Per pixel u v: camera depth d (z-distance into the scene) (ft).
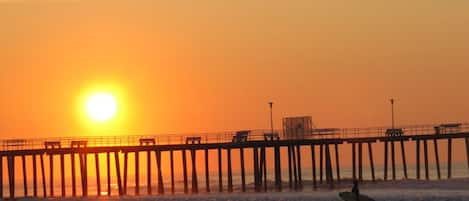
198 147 484.74
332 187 493.77
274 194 466.70
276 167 486.79
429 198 421.18
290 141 483.92
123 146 485.15
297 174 501.97
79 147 485.56
